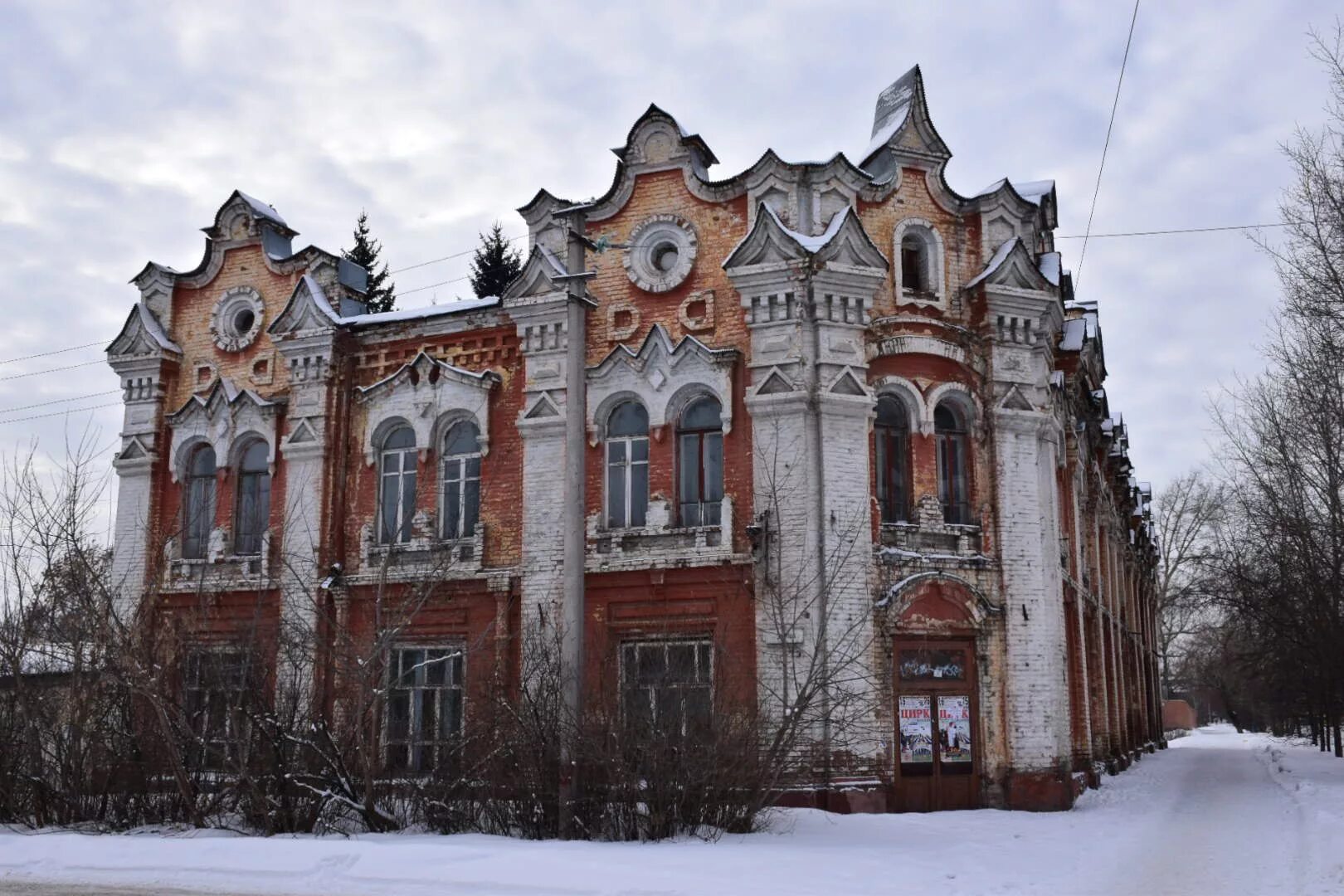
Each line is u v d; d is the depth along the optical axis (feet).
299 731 54.39
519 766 51.96
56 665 60.70
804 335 66.28
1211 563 167.12
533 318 73.00
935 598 66.74
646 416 70.33
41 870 46.34
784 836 50.75
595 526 69.51
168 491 82.38
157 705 54.60
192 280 84.74
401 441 77.61
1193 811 67.87
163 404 83.51
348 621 74.79
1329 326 76.69
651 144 72.13
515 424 73.56
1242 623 143.23
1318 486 93.30
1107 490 114.42
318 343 78.28
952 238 72.02
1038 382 71.36
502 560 72.28
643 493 69.82
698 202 70.74
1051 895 38.86
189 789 55.16
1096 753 95.96
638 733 50.47
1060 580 72.90
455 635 72.79
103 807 57.72
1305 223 76.33
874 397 66.59
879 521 66.33
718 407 68.80
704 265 69.92
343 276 81.92
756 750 52.01
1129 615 140.87
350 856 44.50
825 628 58.08
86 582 59.88
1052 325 75.66
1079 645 82.23
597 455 70.59
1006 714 66.69
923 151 72.02
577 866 41.68
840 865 42.78
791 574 63.77
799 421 65.21
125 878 44.27
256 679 55.52
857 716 58.54
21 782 59.41
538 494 71.26
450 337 76.59
